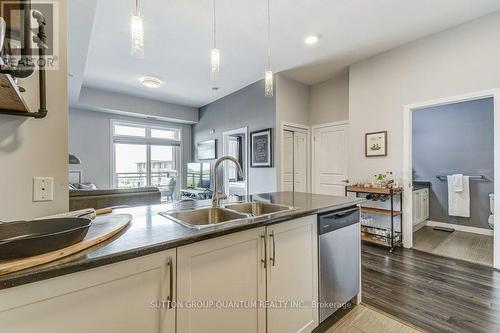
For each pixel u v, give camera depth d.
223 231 1.15
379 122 3.56
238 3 2.43
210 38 3.09
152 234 1.07
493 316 1.83
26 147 1.17
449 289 2.22
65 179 1.27
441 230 4.20
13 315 0.69
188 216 1.67
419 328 1.72
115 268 0.86
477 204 4.07
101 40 3.12
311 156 4.91
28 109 1.12
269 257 1.39
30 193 1.18
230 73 4.26
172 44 3.25
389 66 3.45
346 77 4.32
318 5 2.47
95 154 5.45
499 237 2.59
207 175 6.02
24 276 0.67
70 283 0.77
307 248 1.63
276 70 4.14
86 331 0.81
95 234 0.99
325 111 4.66
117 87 4.97
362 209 3.52
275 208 1.86
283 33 2.99
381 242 3.36
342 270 1.88
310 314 1.64
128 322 0.89
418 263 2.80
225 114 5.56
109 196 2.07
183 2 2.40
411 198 3.28
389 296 2.13
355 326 1.76
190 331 1.06
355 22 2.78
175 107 6.20
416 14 2.65
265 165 4.44
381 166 3.54
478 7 2.54
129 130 6.03
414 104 3.21
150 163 6.36
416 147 4.78
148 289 0.94
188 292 1.05
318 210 1.69
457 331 1.68
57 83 1.25
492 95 2.64
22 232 0.92
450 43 2.92
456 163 4.32
